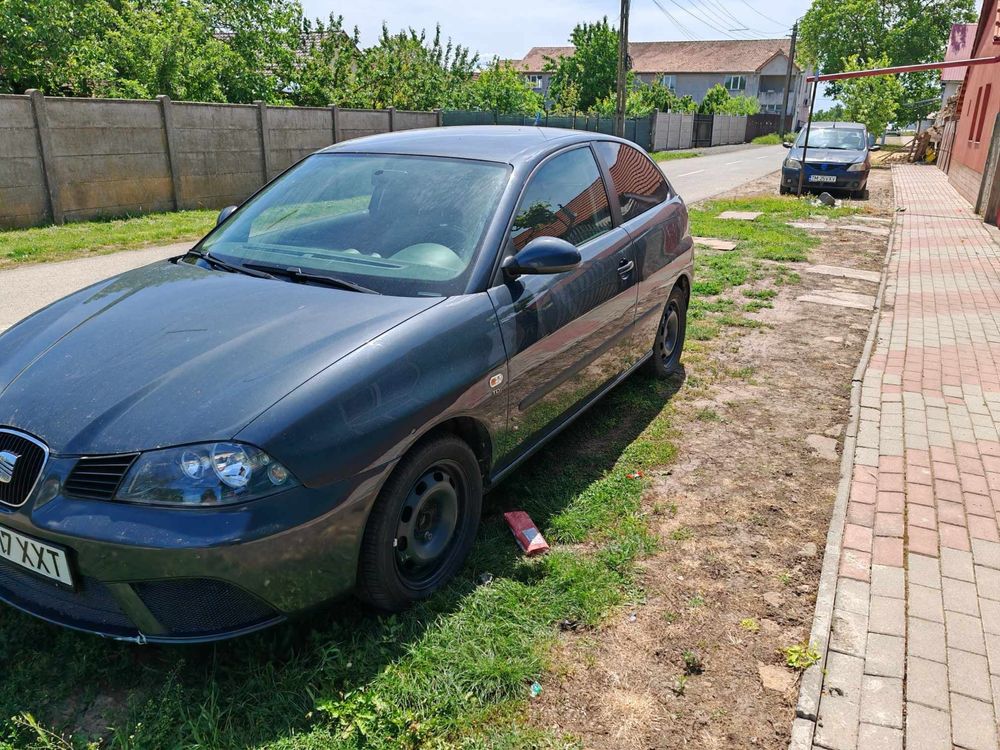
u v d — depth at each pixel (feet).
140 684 8.07
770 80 251.80
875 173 86.12
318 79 78.33
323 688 7.88
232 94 68.49
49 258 31.22
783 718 7.93
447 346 9.24
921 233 40.65
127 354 8.54
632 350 15.28
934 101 174.60
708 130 153.99
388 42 89.45
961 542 10.98
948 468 13.26
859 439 14.44
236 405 7.60
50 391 8.10
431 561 9.62
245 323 9.03
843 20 200.34
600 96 157.28
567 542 11.02
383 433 8.21
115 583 7.25
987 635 9.02
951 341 20.92
